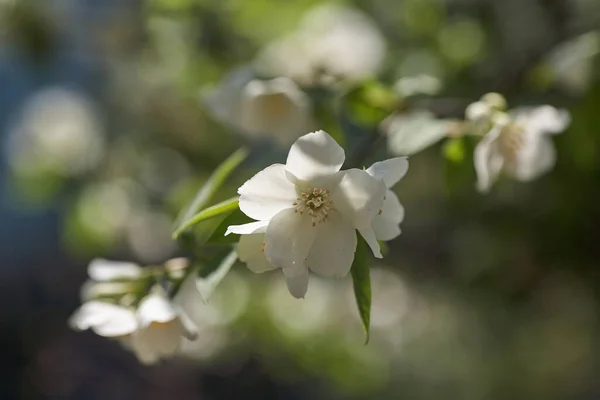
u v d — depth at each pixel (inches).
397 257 33.8
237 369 43.9
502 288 29.5
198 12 27.2
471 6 28.3
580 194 25.0
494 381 43.6
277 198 14.5
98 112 33.5
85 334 52.9
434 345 41.3
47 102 32.8
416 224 32.4
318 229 14.5
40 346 53.4
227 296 31.9
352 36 24.5
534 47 25.0
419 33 28.3
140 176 32.7
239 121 19.4
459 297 34.6
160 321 15.8
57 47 29.2
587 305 33.5
